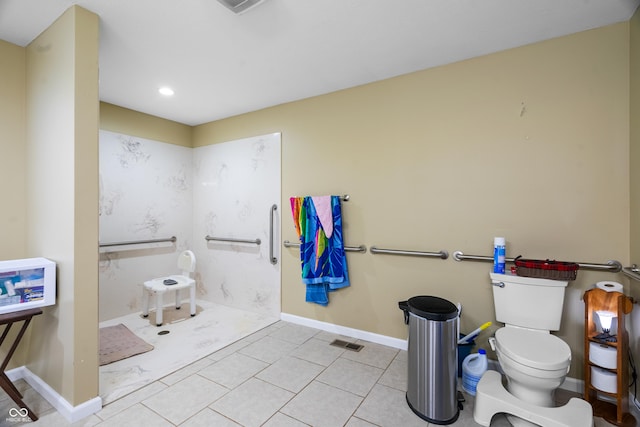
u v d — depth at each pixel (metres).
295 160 2.96
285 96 2.83
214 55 2.09
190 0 1.54
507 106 2.03
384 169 2.48
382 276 2.51
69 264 1.63
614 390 1.59
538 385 1.47
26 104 2.01
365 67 2.27
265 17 1.67
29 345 1.97
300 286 2.96
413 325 1.73
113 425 1.57
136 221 3.24
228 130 3.44
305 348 2.46
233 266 3.45
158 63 2.19
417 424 1.60
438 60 2.17
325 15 1.66
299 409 1.71
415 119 2.35
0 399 1.78
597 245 1.80
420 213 2.34
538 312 1.81
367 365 2.19
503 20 1.71
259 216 3.21
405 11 1.63
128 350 2.40
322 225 2.59
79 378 1.62
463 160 2.18
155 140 3.40
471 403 1.79
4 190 1.94
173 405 1.74
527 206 1.98
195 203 3.78
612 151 1.76
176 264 3.63
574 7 1.60
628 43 1.71
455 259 2.21
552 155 1.91
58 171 1.70
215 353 2.38
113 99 2.89
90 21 1.64
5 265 1.59
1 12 1.65
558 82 1.89
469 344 2.03
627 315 1.71
